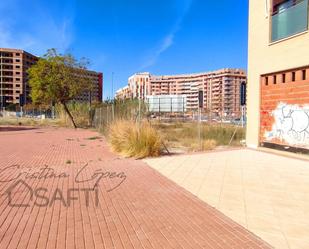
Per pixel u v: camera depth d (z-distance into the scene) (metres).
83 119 38.44
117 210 6.04
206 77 91.25
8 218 5.66
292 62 11.92
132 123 14.48
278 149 12.95
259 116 14.08
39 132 28.28
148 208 6.13
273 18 13.05
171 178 8.73
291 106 12.20
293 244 4.43
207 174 9.14
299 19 11.61
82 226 5.23
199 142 16.22
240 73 84.62
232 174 9.06
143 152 12.56
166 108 48.00
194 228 5.05
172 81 100.00
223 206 6.18
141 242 4.54
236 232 4.87
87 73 36.22
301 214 5.68
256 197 6.78
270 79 13.42
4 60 123.94
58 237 4.78
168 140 18.98
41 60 34.16
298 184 7.83
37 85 34.16
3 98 76.06
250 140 14.72
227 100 83.00
